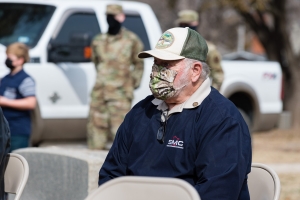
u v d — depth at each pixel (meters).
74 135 18.77
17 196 7.92
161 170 7.31
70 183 10.13
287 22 35.09
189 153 7.17
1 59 17.16
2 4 19.23
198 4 47.19
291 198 15.11
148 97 8.00
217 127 7.08
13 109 13.82
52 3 19.23
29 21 18.88
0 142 7.90
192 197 5.44
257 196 7.71
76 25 19.38
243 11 34.62
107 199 5.86
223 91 22.02
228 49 66.94
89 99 18.67
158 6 53.81
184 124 7.29
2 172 8.20
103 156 10.93
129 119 7.93
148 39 20.62
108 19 17.09
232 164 6.85
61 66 18.27
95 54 17.31
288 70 34.84
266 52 35.53
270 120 23.95
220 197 6.75
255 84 23.17
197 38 7.55
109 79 16.94
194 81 7.47
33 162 10.55
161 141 7.38
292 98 34.44
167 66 7.48
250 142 7.22
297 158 22.47
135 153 7.61
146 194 5.75
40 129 17.91
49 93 18.09
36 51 18.03
